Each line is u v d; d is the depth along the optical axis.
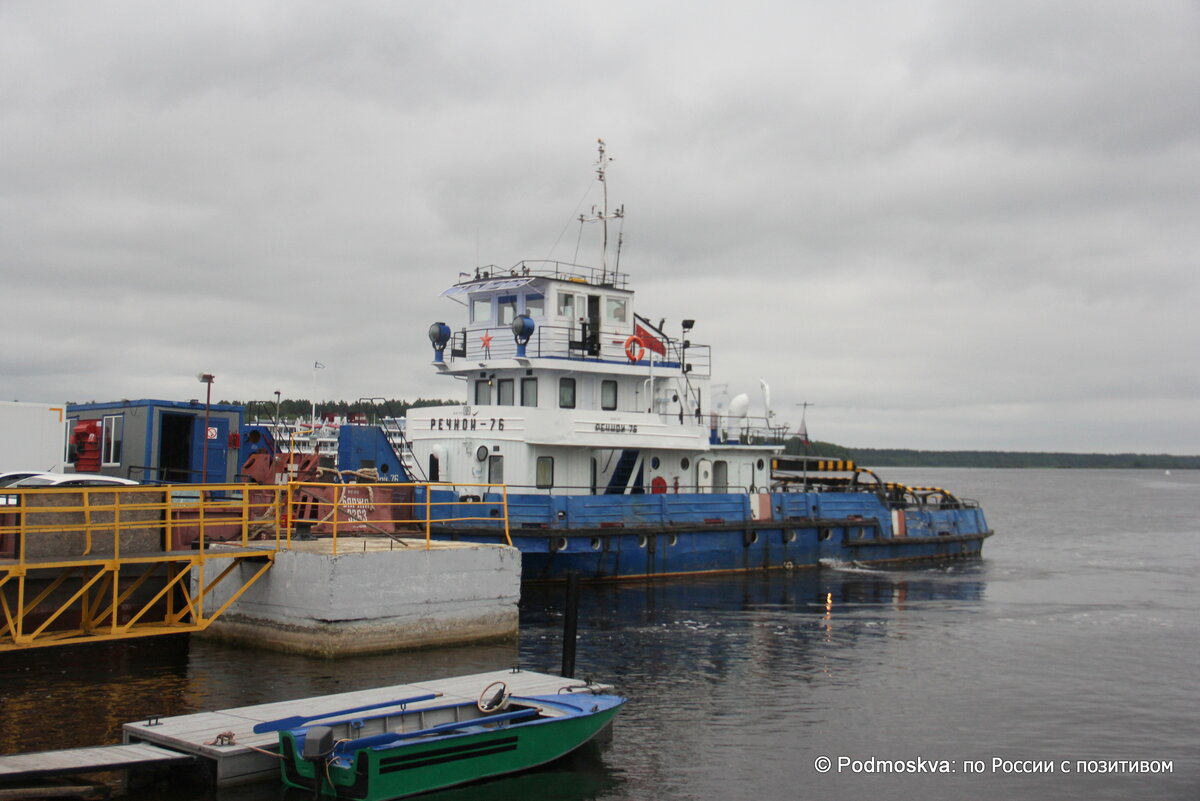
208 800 13.94
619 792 15.18
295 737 14.23
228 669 20.52
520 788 15.21
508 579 23.97
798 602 31.50
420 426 34.25
